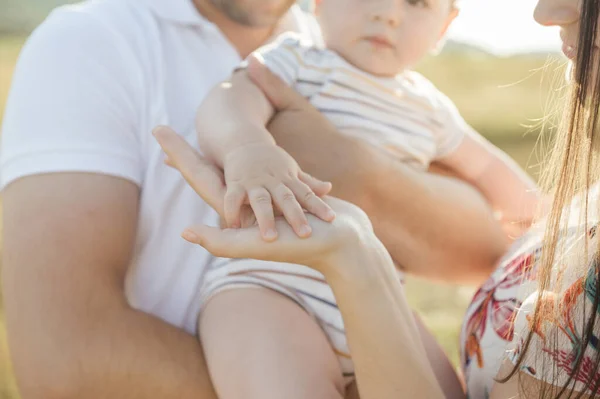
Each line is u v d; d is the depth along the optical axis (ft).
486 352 4.66
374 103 6.01
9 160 5.46
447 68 63.00
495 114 39.19
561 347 3.68
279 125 5.58
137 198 5.65
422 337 5.81
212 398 5.14
